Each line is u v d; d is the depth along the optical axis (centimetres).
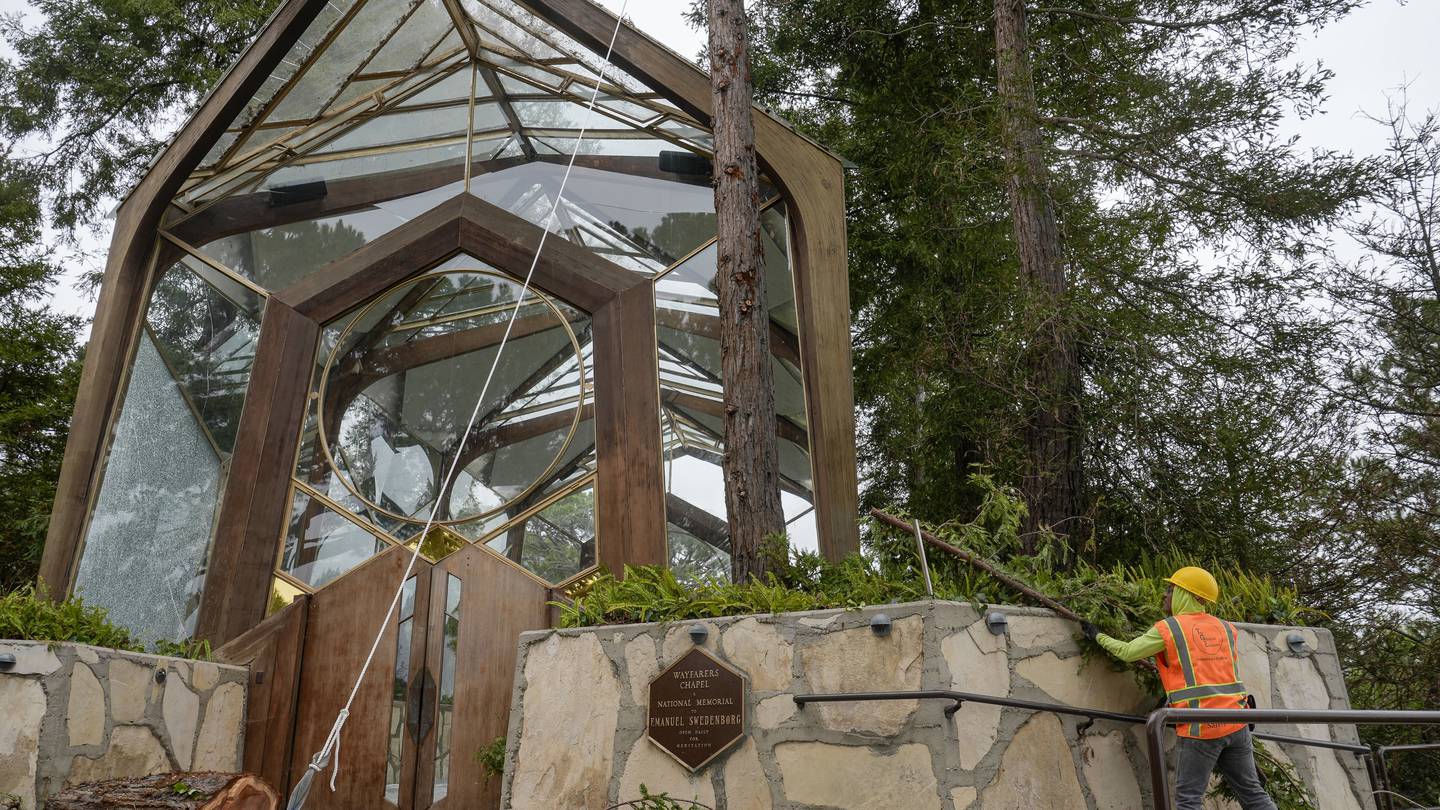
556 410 928
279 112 973
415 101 1053
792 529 892
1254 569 1163
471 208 989
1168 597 552
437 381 952
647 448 893
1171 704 510
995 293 1283
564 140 1041
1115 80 1286
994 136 1222
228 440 917
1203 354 1162
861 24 1558
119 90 1994
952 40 1515
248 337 953
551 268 961
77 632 673
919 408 1675
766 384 768
